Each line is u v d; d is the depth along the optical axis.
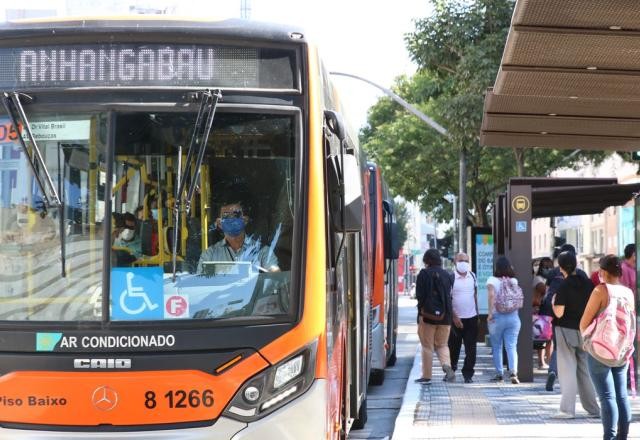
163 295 6.67
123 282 6.67
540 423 12.18
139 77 6.96
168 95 6.90
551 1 9.37
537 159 34.12
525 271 16.97
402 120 41.31
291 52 7.07
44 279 6.71
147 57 6.99
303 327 6.71
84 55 6.98
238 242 6.79
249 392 6.57
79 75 6.96
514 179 17.73
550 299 18.98
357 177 7.40
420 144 40.62
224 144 6.91
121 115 6.87
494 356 17.03
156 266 6.71
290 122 6.97
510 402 14.35
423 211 45.34
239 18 7.23
